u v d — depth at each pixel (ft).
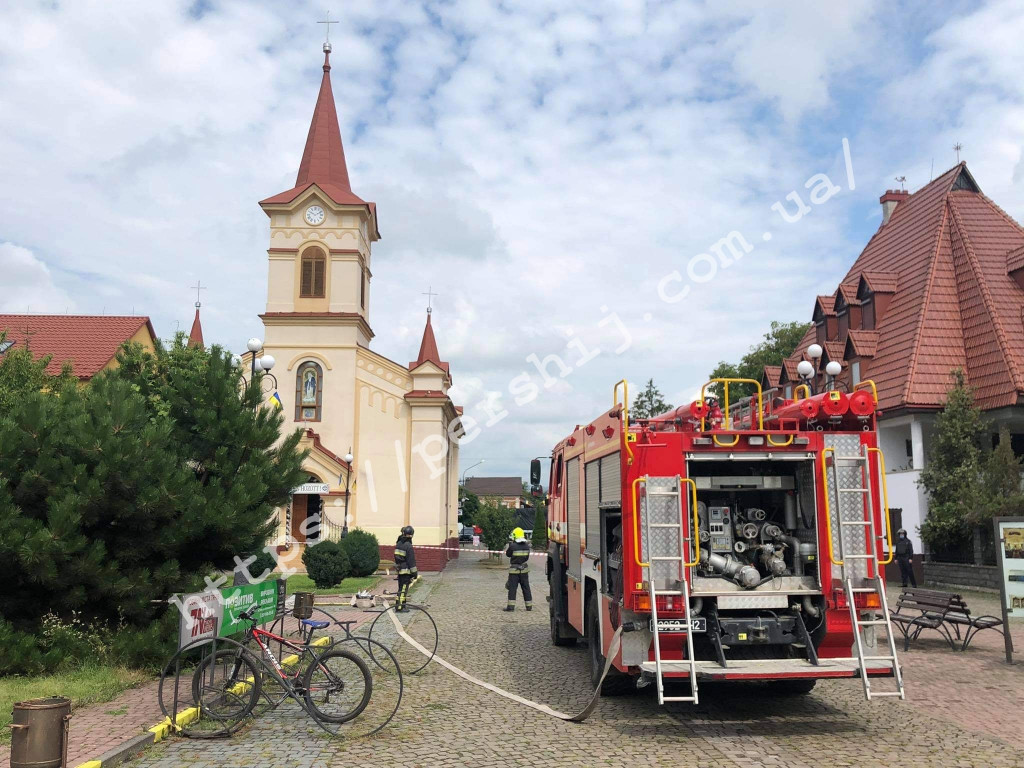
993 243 92.84
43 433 29.86
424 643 40.98
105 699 25.76
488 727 24.30
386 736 23.16
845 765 20.31
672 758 20.95
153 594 31.19
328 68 122.52
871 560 24.56
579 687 30.37
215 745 22.11
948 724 24.62
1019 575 35.94
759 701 27.84
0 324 109.09
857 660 24.07
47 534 27.91
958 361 85.35
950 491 74.08
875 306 96.94
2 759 19.54
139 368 41.55
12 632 28.50
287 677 24.88
